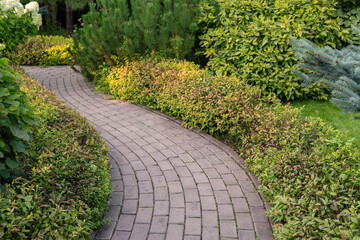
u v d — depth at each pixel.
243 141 4.47
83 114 6.30
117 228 3.05
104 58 8.07
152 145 4.88
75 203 2.65
